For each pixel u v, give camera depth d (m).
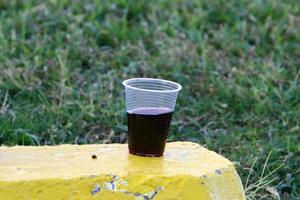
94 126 4.80
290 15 6.74
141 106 3.27
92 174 3.01
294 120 5.03
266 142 4.70
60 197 2.97
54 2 6.80
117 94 5.27
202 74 5.60
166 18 6.64
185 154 3.36
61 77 5.34
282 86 5.53
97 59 5.83
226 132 4.82
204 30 6.54
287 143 4.61
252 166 4.14
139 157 3.29
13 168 3.09
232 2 6.99
